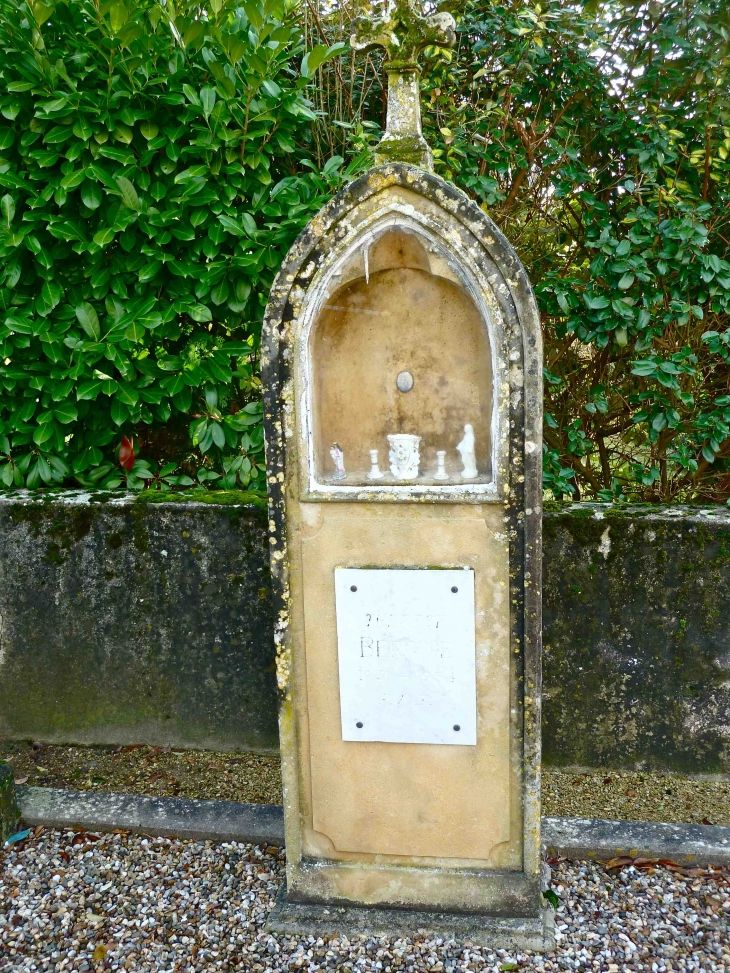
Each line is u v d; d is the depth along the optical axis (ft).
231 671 10.09
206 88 9.06
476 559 6.53
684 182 9.86
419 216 6.12
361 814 7.10
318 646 6.89
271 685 10.03
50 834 8.54
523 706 6.66
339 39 10.50
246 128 9.27
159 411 9.97
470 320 6.79
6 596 10.24
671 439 10.46
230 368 9.89
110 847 8.34
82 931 7.20
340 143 10.68
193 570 9.92
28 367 9.75
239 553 9.81
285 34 8.96
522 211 11.01
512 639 6.58
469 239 6.10
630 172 10.15
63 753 10.33
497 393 6.23
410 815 7.03
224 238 9.35
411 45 6.26
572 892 7.52
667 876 7.69
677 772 9.45
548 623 9.42
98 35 9.17
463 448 6.92
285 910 7.22
